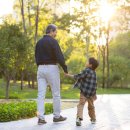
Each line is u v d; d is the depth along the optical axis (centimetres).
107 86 6138
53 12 4738
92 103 1067
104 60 6128
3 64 2491
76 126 1009
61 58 1046
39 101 1055
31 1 4628
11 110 1130
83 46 5269
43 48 1058
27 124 1031
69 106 1795
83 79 1057
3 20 2648
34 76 4722
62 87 5122
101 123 1080
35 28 4619
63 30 4841
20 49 2530
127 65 6306
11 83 5003
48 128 962
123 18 5647
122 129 963
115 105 1914
